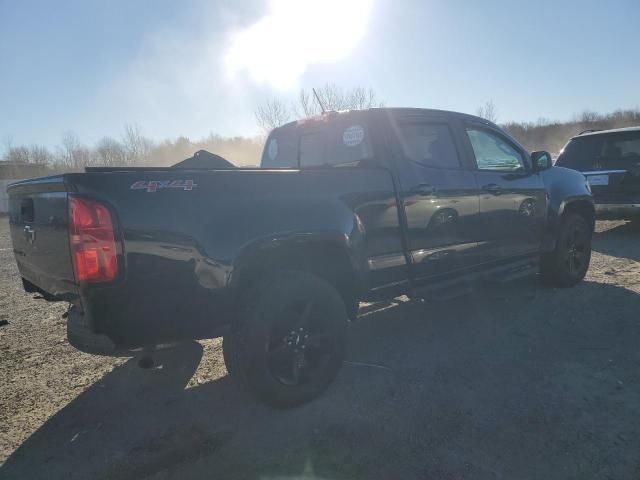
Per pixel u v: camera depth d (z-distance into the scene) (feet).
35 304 20.08
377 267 12.09
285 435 9.43
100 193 8.21
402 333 14.85
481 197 14.85
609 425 9.21
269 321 9.89
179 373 12.61
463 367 12.07
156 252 8.59
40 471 8.64
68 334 9.05
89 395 11.51
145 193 8.58
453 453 8.57
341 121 13.69
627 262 22.44
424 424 9.56
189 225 8.92
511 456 8.41
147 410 10.68
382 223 12.17
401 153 13.00
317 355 10.89
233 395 11.20
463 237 14.40
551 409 9.87
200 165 15.06
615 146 28.76
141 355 9.30
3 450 9.32
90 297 8.19
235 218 9.47
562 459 8.27
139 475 8.42
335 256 11.49
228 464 8.59
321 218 10.63
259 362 9.84
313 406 10.50
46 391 11.77
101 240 8.13
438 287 13.66
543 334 14.03
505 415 9.73
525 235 16.65
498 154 16.22
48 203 9.23
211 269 9.11
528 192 16.60
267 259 10.36
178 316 8.96
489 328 14.82
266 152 16.78
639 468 7.95
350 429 9.52
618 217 28.45
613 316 15.16
